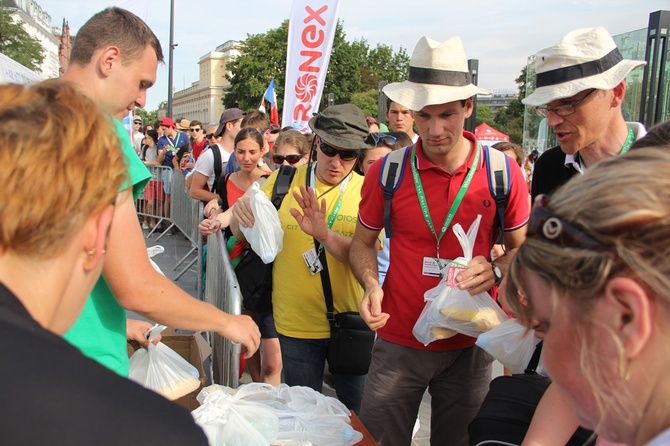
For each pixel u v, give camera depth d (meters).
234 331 1.81
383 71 77.56
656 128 1.52
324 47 7.37
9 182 0.74
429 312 2.27
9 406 0.65
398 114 5.02
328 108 3.03
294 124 7.48
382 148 3.76
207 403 1.76
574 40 2.18
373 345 2.88
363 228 2.60
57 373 0.70
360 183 3.08
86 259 0.88
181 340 3.23
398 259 2.46
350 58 59.72
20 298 0.80
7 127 0.77
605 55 2.15
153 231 9.12
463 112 2.33
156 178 9.08
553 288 0.78
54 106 0.82
